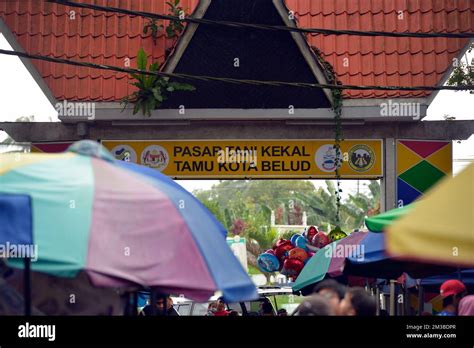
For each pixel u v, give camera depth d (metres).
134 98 18.77
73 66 19.20
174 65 18.44
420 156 19.23
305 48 18.30
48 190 7.36
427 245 6.49
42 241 7.01
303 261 19.66
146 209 7.56
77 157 7.95
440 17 19.59
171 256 7.40
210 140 19.19
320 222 60.19
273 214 63.66
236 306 21.09
